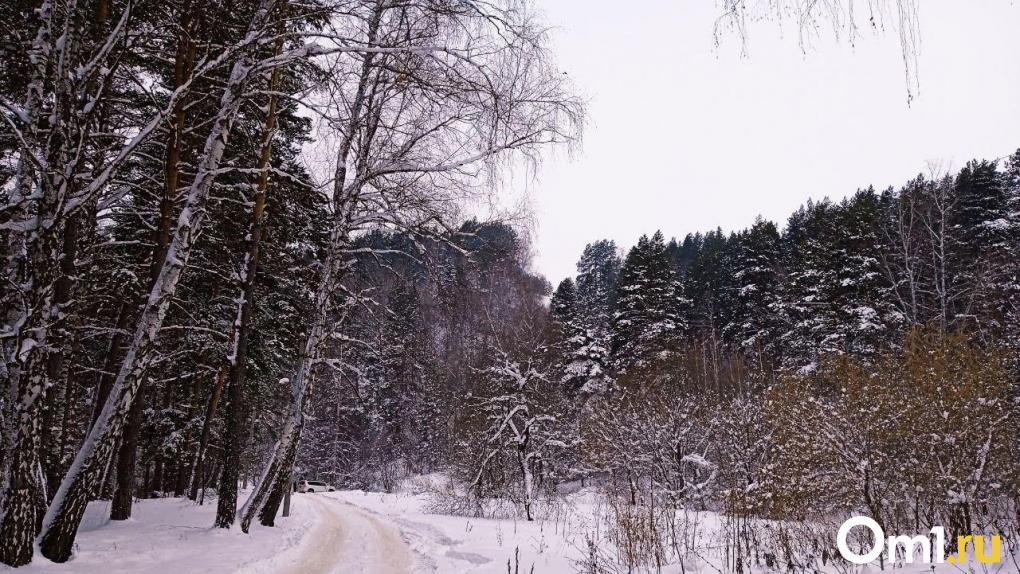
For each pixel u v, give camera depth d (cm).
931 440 1009
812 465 1191
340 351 1521
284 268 1806
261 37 782
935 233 3231
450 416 3225
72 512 754
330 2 859
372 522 1788
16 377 690
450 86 896
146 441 2211
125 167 1219
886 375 1287
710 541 1050
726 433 2166
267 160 1291
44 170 690
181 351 1633
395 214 1290
